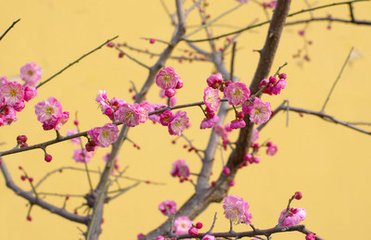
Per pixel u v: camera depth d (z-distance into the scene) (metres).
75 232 8.43
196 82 9.13
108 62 8.85
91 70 8.77
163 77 3.85
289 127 9.12
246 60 9.25
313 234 4.12
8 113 3.86
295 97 9.20
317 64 9.37
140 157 8.71
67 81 8.66
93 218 5.66
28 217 6.28
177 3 6.27
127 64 8.89
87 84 8.71
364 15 9.52
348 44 9.48
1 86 3.85
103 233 8.37
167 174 8.76
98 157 8.62
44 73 8.57
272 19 4.99
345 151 9.18
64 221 8.41
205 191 6.03
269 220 8.74
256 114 3.89
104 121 8.67
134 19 9.05
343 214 8.96
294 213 4.29
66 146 8.54
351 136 9.24
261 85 3.98
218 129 6.43
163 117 3.83
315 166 9.07
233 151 5.99
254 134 6.27
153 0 9.19
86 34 8.85
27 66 4.94
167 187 8.73
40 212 8.35
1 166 6.38
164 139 8.85
